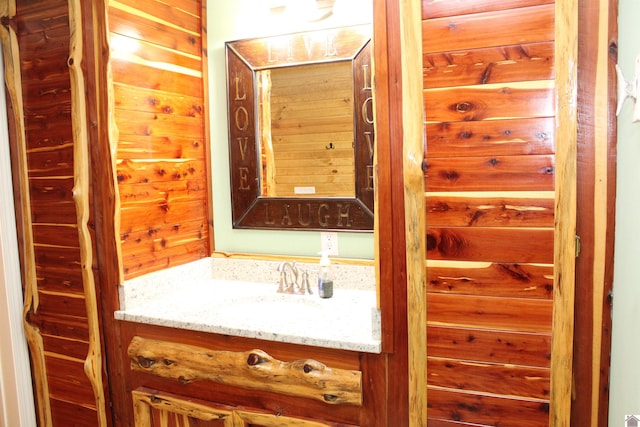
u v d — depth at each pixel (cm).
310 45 200
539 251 133
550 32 127
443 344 144
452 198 139
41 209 199
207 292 208
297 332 162
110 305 190
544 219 132
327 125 202
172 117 207
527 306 136
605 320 134
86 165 185
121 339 193
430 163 140
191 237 220
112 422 199
